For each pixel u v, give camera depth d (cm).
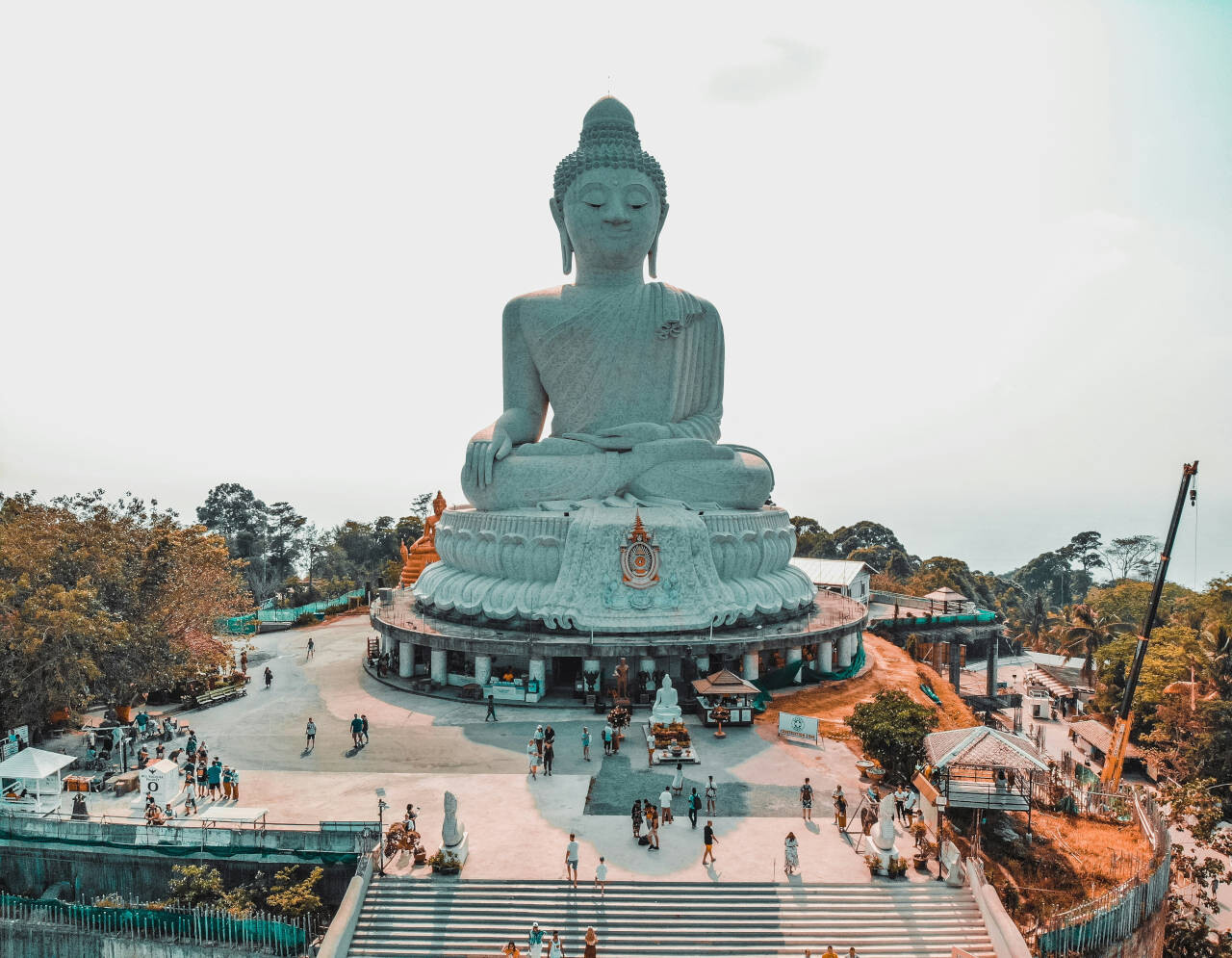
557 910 2223
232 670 4403
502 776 2991
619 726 3419
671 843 2500
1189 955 2664
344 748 3281
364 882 2289
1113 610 8350
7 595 3272
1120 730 3684
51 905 2419
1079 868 2559
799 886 2281
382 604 4747
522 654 3778
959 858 2339
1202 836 2920
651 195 4572
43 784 2938
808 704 3841
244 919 2311
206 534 4406
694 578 4031
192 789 2805
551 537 4038
